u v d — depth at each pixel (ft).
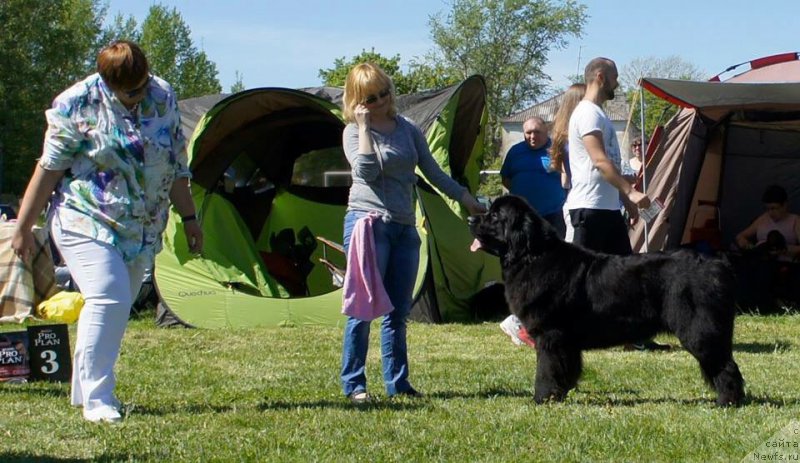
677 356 23.15
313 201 35.91
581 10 180.04
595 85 20.40
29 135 128.26
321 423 14.99
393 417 15.46
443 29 181.98
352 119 16.97
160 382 19.48
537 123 28.07
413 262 17.30
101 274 14.84
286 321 30.07
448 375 20.33
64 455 13.04
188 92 213.66
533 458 12.97
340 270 32.37
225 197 34.17
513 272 17.06
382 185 16.80
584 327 16.69
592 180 20.67
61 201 14.94
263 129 33.71
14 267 31.55
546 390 16.85
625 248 21.13
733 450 13.25
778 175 38.47
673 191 35.78
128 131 14.65
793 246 33.60
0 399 16.96
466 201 17.61
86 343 15.03
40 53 131.85
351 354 17.28
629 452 13.24
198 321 29.91
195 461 12.76
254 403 16.98
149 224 15.29
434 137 31.37
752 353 23.76
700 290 16.05
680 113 35.96
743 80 38.24
